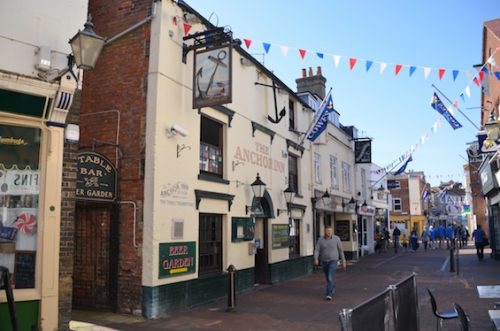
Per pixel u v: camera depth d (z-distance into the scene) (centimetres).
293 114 1666
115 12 980
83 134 970
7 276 585
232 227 1141
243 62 1247
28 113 650
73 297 935
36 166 666
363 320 344
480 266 1809
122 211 905
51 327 650
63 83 659
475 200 3375
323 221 2112
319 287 1298
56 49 686
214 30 939
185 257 940
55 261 663
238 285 1158
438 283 1325
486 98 1962
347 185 2409
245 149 1238
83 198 845
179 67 965
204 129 1086
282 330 768
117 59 959
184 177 956
